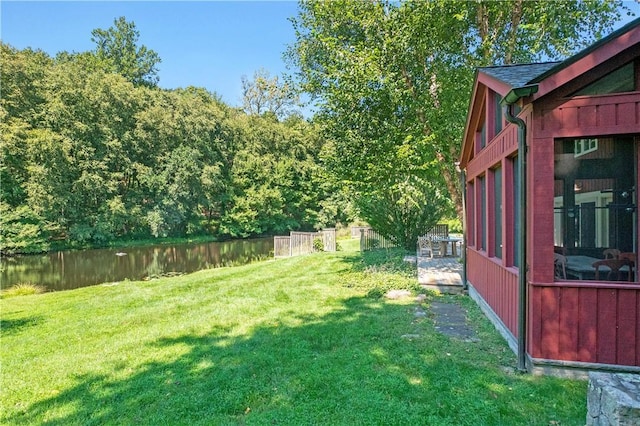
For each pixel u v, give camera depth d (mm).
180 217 26984
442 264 10172
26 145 20062
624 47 3068
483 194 6367
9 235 19266
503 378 3457
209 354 4355
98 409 3205
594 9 9562
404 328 5090
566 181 3504
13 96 20516
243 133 32906
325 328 5195
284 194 32250
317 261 12867
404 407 2986
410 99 9797
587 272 3496
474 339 4594
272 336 4926
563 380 3363
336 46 10164
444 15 9953
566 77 3197
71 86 22719
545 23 9383
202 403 3201
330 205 31953
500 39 10703
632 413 2158
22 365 4219
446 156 10742
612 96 3236
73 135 22094
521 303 3639
